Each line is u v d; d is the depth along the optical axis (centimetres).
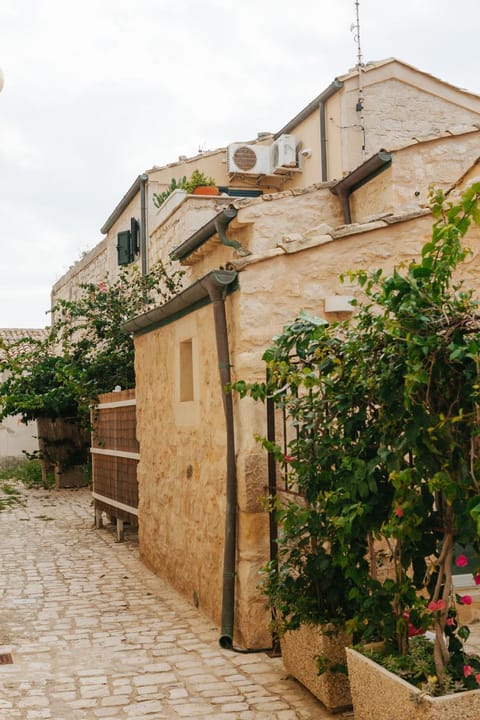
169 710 477
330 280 633
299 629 503
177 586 816
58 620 707
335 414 445
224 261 1013
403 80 1347
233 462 623
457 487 359
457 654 389
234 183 1642
